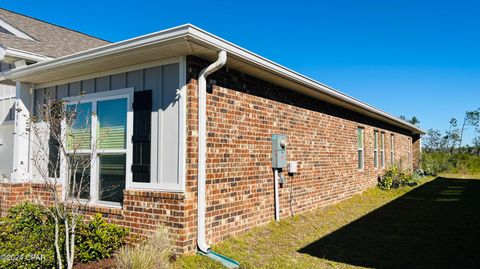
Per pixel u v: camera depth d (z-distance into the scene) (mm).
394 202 10797
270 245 5684
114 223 5445
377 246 5969
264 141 6676
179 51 4820
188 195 4848
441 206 10125
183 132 4941
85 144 6039
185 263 4551
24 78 6414
